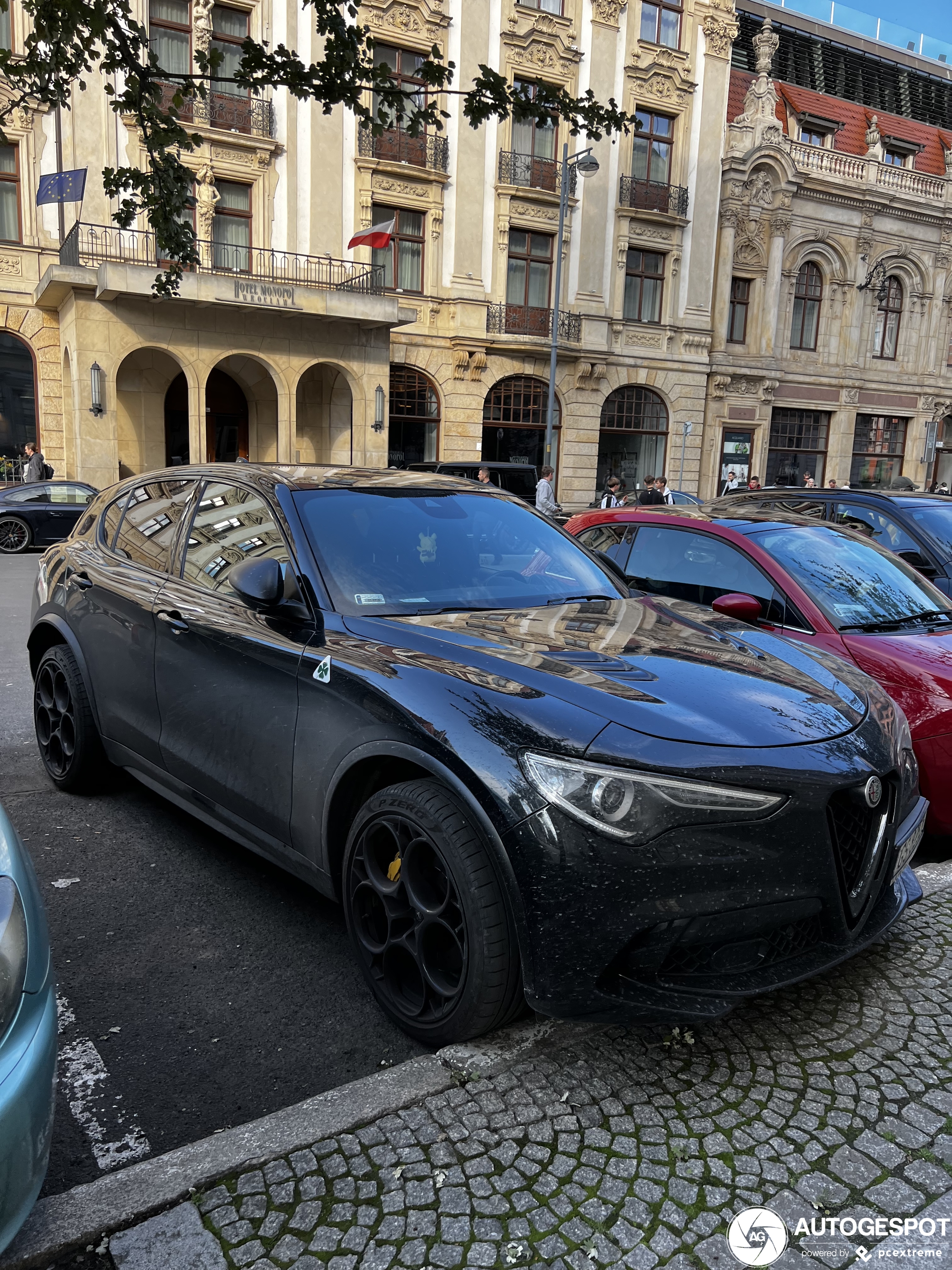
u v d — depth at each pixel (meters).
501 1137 2.05
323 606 2.89
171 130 6.46
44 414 21.25
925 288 34.44
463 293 24.80
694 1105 2.18
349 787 2.61
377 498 3.44
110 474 19.53
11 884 1.71
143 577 3.78
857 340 33.06
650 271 28.17
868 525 6.10
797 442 33.16
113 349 19.31
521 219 25.25
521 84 24.86
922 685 3.82
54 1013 1.66
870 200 32.00
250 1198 1.87
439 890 2.38
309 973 2.85
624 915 2.06
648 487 17.45
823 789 2.23
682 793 2.08
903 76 35.66
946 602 4.77
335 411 24.27
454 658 2.53
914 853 2.82
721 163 28.83
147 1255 1.73
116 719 3.86
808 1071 2.32
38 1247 1.71
